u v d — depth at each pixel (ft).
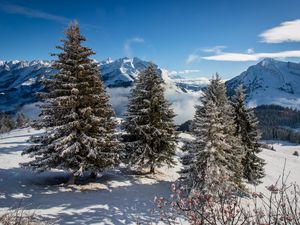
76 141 66.49
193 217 14.56
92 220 49.52
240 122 94.17
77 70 68.95
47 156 68.03
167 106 91.45
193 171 64.34
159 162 89.35
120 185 77.41
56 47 68.80
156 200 16.48
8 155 102.01
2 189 63.05
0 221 23.00
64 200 60.23
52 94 69.15
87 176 83.51
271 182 117.29
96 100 70.64
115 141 73.77
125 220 50.49
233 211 14.40
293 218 13.03
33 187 67.56
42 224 36.65
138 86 92.12
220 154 64.13
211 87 85.56
